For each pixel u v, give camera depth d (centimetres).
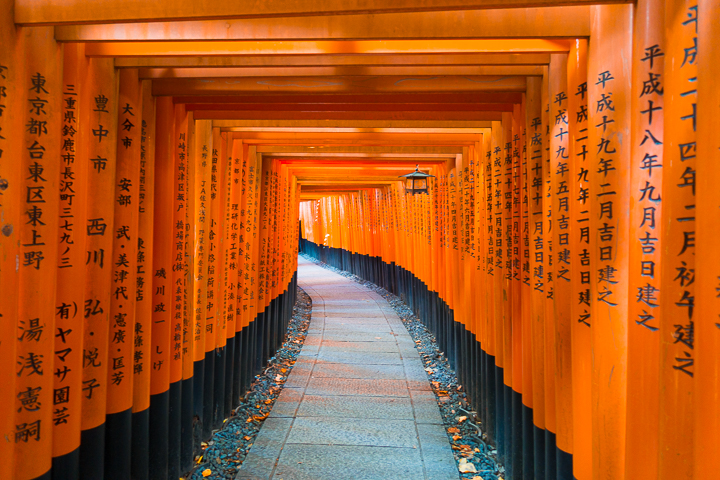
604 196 204
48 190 224
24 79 215
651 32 176
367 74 297
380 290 1394
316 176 1032
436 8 183
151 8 193
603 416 205
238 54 239
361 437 463
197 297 438
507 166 383
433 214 808
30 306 221
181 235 374
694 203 151
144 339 324
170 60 275
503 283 390
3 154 197
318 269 2098
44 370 228
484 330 476
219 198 474
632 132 183
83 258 258
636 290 180
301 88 321
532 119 306
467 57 270
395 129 473
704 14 137
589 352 227
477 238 505
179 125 368
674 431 156
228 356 526
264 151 643
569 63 231
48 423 233
